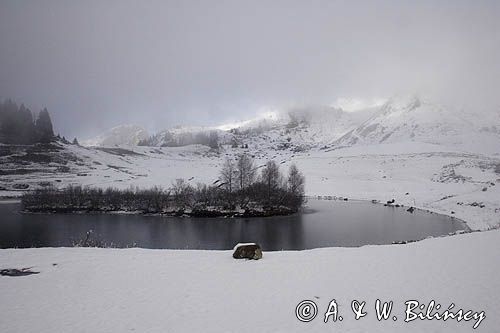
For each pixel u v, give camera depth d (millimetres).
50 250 22547
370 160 164250
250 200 88625
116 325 11773
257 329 11391
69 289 15227
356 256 20750
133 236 59250
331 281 16016
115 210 91625
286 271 17766
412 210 83250
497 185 95250
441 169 141125
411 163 153000
